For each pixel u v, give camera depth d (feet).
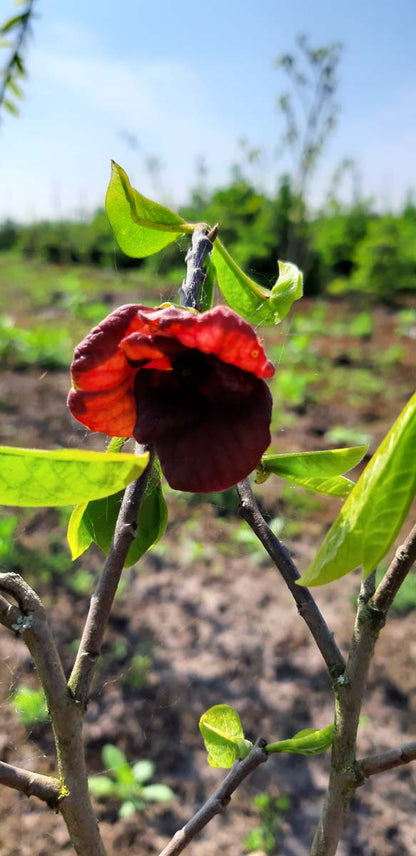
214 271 0.50
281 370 3.79
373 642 0.42
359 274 6.89
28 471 0.30
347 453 0.46
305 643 1.76
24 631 0.39
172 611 1.88
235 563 2.10
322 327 5.16
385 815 1.33
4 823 1.30
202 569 2.06
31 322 4.96
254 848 1.27
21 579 0.39
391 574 0.41
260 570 2.07
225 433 0.35
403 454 0.30
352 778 0.43
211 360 0.35
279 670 1.68
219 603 1.91
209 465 0.35
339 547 0.31
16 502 0.31
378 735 1.49
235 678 1.66
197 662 1.70
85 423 0.38
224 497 2.44
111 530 0.51
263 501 2.44
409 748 0.42
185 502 2.45
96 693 1.60
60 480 0.31
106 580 0.39
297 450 2.91
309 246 5.98
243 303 0.49
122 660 1.70
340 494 0.48
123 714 1.55
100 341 0.36
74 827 0.41
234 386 0.35
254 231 6.70
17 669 1.64
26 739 1.46
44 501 0.31
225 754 0.53
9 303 5.77
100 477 0.31
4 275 7.90
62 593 1.91
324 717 1.55
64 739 0.40
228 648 1.74
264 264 6.64
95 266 9.18
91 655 0.40
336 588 1.96
